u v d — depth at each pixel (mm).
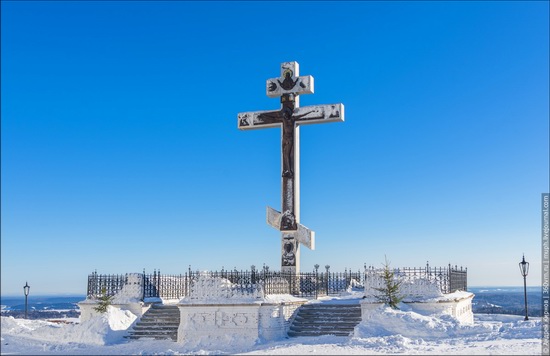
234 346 24641
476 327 24672
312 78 36156
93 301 30562
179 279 33594
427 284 26875
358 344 22688
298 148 36344
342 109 35219
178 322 28656
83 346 25750
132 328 28656
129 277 30891
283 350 22078
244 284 26547
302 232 34906
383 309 25578
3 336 26984
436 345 22297
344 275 35594
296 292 31500
